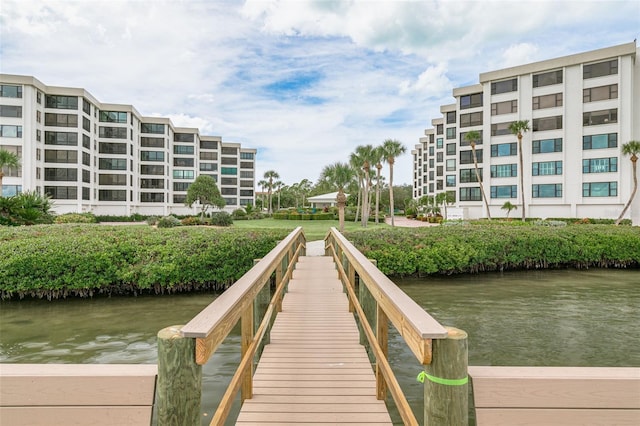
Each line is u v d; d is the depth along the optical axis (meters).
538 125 36.31
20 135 38.56
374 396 3.33
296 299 7.15
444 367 1.48
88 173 45.31
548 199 35.75
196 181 49.38
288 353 4.43
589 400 1.51
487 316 8.89
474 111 42.50
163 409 1.49
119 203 49.28
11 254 9.74
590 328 8.00
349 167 42.31
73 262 9.87
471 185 42.44
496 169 38.69
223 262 10.96
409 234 14.74
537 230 16.20
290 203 95.25
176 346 1.51
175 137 60.09
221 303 2.09
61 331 7.59
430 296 10.84
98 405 1.54
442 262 13.27
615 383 1.52
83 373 1.56
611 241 15.64
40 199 18.52
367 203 40.53
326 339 4.93
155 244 11.05
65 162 42.19
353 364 4.10
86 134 44.78
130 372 1.57
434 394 1.49
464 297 10.73
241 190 75.94
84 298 10.11
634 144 29.59
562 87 35.03
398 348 6.89
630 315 8.97
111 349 6.66
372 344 3.15
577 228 17.47
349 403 3.20
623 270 15.38
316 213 51.56
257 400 3.25
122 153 49.56
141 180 54.66
